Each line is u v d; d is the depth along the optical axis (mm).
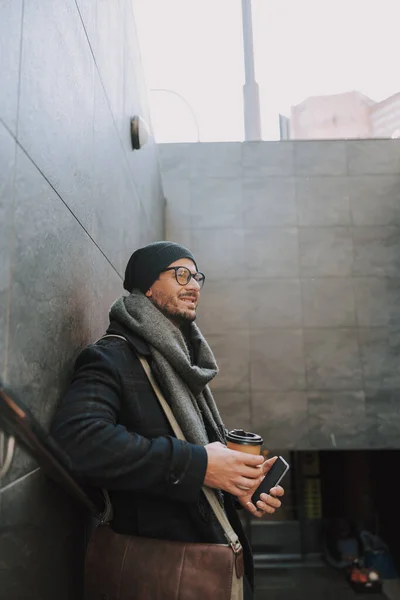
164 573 860
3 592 697
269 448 4551
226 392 4652
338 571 5508
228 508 1113
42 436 605
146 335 1033
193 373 1045
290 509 6324
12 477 742
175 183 5059
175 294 1183
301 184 5051
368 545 5621
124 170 2287
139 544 916
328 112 7688
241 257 4918
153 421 967
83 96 1341
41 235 913
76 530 1139
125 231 2299
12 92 754
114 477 783
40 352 898
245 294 4844
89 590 931
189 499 833
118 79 2102
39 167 902
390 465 5688
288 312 4801
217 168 5090
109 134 1839
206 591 835
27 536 804
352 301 4816
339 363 4695
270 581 5258
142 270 1206
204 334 4766
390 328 4758
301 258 4906
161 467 808
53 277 1000
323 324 4773
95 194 1527
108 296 1792
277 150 5113
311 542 6160
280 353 4719
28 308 828
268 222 4980
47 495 923
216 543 940
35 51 878
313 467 6461
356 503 6238
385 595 4820
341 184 5047
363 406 4605
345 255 4910
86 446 782
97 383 901
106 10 1775
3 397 519
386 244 4926
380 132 7375
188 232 4969
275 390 4648
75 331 1212
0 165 699
